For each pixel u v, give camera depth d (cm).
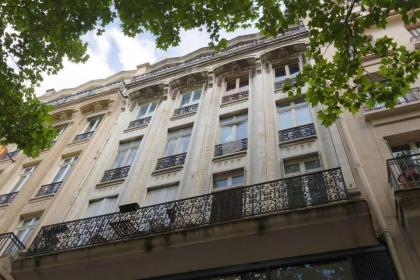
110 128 1895
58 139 1973
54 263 1027
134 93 2080
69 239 1109
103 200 1405
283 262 893
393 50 872
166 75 2102
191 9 966
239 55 1956
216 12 960
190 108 1770
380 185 945
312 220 868
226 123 1550
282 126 1395
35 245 1120
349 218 845
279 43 1883
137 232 1053
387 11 821
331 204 870
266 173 1174
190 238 941
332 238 871
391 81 859
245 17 966
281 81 1658
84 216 1360
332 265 854
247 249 915
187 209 1065
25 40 1093
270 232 890
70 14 1047
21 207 1553
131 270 995
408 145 1084
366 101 879
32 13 1048
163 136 1631
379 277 789
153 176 1411
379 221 852
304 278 853
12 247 1285
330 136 1221
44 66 1142
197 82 1966
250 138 1377
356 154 1059
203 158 1370
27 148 1159
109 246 1000
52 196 1554
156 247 962
